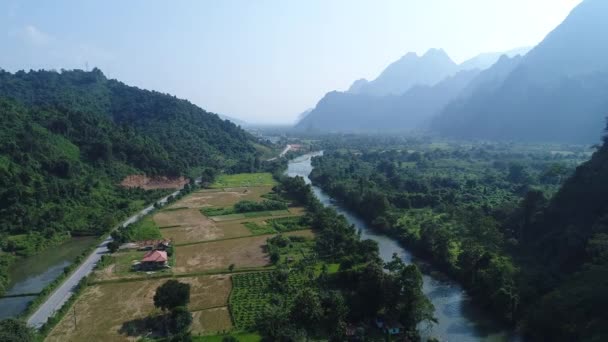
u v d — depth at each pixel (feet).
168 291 221.05
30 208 394.73
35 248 348.79
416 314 220.84
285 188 629.51
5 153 453.17
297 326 207.82
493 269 260.83
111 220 410.11
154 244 355.77
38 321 220.84
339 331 207.00
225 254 337.31
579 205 315.58
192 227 425.28
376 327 223.10
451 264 311.27
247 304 240.94
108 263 311.88
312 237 383.65
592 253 250.37
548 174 578.66
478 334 224.53
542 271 269.44
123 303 243.81
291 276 280.72
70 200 444.14
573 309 205.98
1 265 305.32
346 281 260.21
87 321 221.46
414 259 341.82
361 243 305.32
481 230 346.95
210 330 210.79
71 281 276.21
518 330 228.22
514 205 407.03
